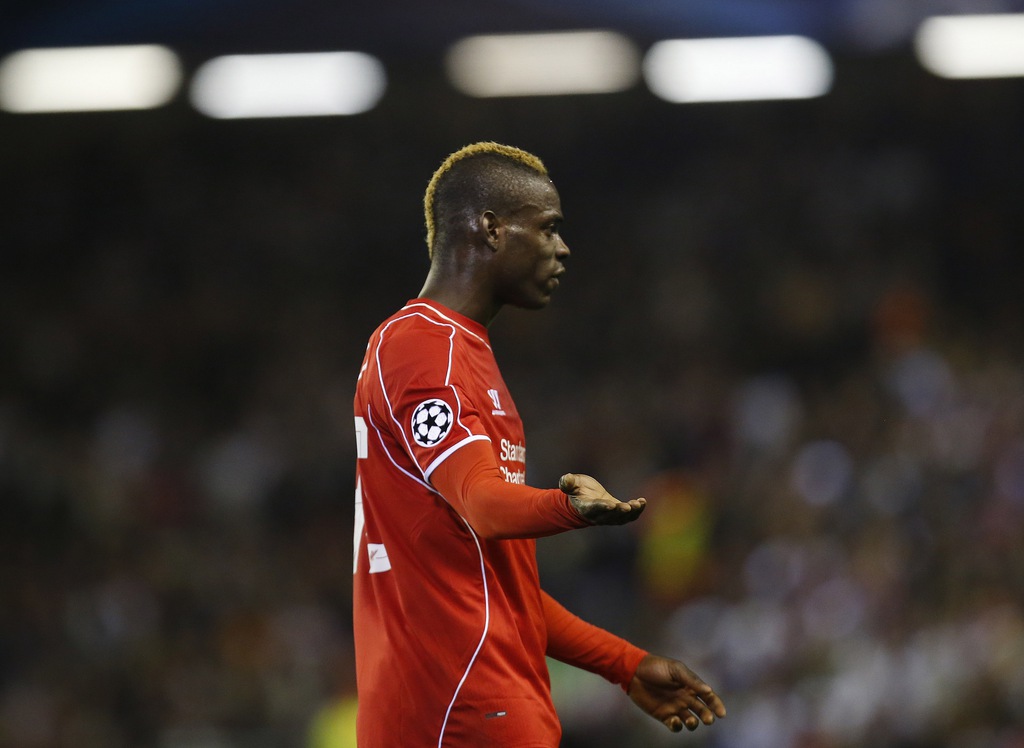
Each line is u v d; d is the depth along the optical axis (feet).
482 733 32.40
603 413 188.85
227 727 136.77
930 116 226.38
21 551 175.63
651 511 149.79
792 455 161.48
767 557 136.56
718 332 211.41
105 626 157.58
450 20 219.00
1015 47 214.07
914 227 220.02
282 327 228.02
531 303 35.60
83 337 228.43
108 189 242.99
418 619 33.09
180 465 192.03
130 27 218.18
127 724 143.13
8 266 238.48
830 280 213.87
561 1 216.95
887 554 122.31
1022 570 109.50
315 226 237.66
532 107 233.76
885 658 105.40
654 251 224.74
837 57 225.97
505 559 34.27
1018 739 91.35
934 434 149.89
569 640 38.81
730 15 215.31
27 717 143.54
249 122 242.17
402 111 236.22
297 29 220.02
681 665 38.83
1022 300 209.97
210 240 238.68
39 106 228.63
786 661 116.37
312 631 151.23
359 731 34.14
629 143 232.53
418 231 235.20
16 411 215.51
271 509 182.80
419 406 32.07
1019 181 221.66
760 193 226.99
